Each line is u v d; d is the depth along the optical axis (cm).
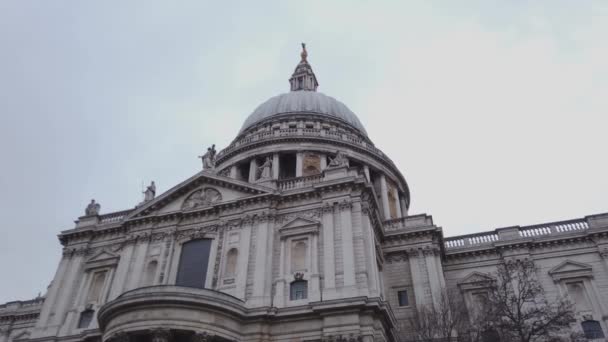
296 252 3750
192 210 4212
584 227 4531
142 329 3036
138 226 4347
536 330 2970
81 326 4003
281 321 3331
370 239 3662
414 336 3269
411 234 4394
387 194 6091
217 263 3847
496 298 3225
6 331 5731
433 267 4178
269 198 4009
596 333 3931
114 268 4288
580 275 4216
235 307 3281
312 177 4147
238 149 6391
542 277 4322
